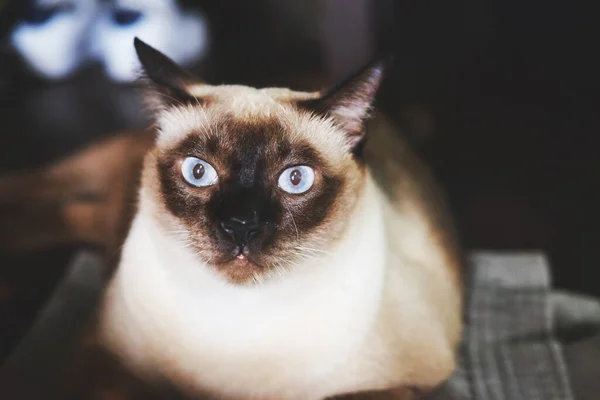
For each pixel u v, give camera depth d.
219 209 0.45
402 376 0.51
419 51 0.95
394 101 0.86
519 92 0.95
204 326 0.48
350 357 0.50
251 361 0.49
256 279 0.46
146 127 0.57
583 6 0.96
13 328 0.65
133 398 0.51
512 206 0.83
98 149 0.70
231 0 0.91
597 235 0.80
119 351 0.51
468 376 0.58
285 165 0.46
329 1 0.84
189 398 0.51
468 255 0.70
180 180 0.46
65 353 0.56
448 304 0.57
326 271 0.48
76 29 0.79
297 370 0.50
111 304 0.51
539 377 0.57
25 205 0.71
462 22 0.96
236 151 0.46
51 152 0.75
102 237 0.68
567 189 0.84
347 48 0.85
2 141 0.76
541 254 0.70
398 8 0.92
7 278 0.70
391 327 0.51
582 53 0.97
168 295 0.48
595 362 0.58
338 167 0.48
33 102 0.80
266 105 0.47
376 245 0.50
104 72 0.82
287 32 0.90
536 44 0.98
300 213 0.46
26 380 0.54
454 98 0.94
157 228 0.48
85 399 0.51
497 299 0.65
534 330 0.62
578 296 0.66
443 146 0.89
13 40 0.79
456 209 0.83
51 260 0.71
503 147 0.89
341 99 0.48
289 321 0.48
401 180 0.61
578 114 0.93
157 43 0.77
